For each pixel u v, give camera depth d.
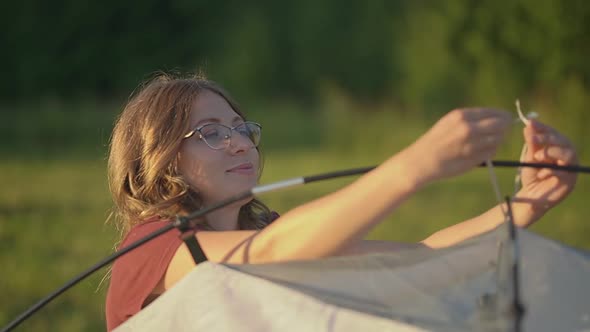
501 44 17.67
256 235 2.86
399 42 24.09
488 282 2.69
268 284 2.66
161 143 3.44
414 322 2.49
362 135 20.41
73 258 9.78
